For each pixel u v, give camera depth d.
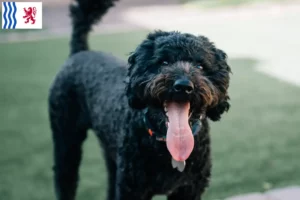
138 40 4.91
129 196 1.47
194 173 1.45
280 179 2.01
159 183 1.44
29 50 4.57
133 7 7.55
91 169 2.13
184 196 1.50
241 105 2.87
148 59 1.38
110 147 1.61
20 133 2.51
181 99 1.30
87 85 1.70
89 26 1.87
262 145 2.30
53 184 2.00
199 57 1.37
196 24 5.90
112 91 1.60
